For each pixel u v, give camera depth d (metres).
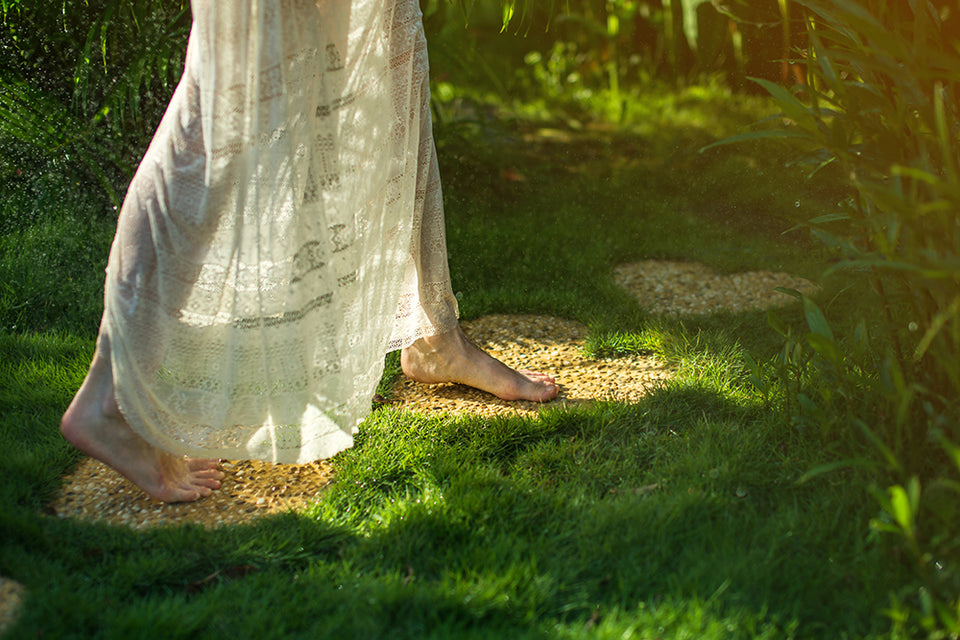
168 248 1.75
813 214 3.92
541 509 1.87
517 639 1.48
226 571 1.72
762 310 3.00
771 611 1.54
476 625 1.53
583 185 4.39
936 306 1.76
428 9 4.46
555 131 5.42
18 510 1.85
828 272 1.71
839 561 1.64
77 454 2.14
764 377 2.38
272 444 1.91
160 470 1.94
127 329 1.77
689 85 6.43
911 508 1.40
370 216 1.96
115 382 1.79
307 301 1.83
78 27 3.43
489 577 1.62
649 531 1.75
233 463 2.16
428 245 2.34
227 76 1.70
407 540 1.77
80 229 3.28
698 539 1.74
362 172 1.92
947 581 1.49
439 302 2.43
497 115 5.48
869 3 1.84
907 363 1.88
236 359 1.82
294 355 1.84
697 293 3.29
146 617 1.51
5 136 3.42
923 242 1.69
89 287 3.01
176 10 3.44
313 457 1.97
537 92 6.34
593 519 1.81
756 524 1.77
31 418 2.26
